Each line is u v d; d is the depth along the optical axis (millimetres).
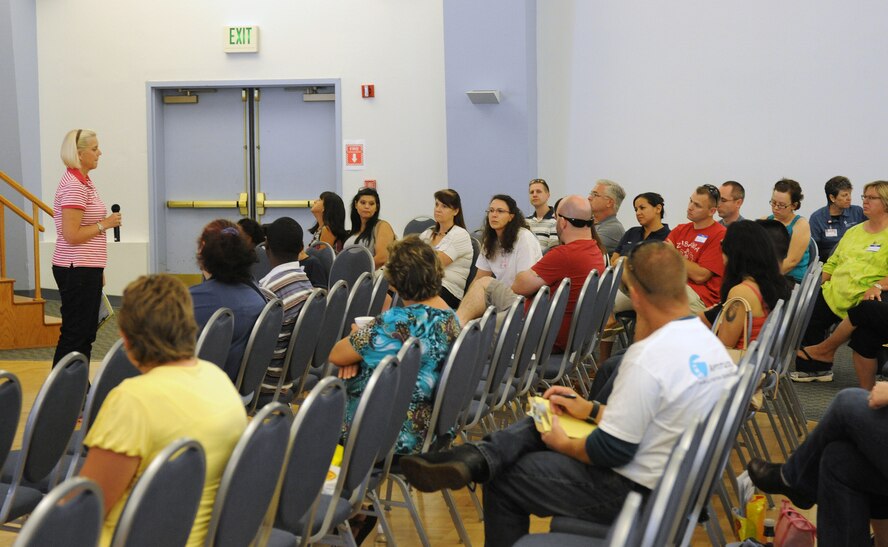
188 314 2039
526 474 2561
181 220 10133
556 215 4949
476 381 3492
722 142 8555
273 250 4250
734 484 3656
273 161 9961
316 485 2328
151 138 9875
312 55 9625
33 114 9852
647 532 1715
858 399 2713
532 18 8914
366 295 4895
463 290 6223
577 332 4387
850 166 8195
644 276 2480
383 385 2492
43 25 9891
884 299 5449
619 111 8844
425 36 9414
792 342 4586
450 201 6238
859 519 2725
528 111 8820
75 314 5145
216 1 9688
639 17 8711
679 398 2342
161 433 1905
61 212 5051
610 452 2373
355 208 6934
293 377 4016
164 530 1747
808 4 8195
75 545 1508
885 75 8039
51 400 2602
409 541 3459
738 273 3844
